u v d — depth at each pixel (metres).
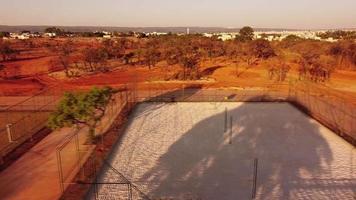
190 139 21.44
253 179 15.93
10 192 14.65
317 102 30.36
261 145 20.47
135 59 58.91
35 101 30.77
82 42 94.38
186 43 58.16
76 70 48.50
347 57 49.16
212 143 20.75
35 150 19.45
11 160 18.03
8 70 48.38
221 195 14.46
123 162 17.86
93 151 19.22
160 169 17.05
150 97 32.66
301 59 48.75
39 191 14.70
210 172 16.73
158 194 14.55
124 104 29.83
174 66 49.81
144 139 21.36
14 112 27.38
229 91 35.19
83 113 18.91
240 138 21.69
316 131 23.03
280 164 17.69
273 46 62.38
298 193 14.64
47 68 50.22
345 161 18.03
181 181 15.77
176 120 25.48
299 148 19.94
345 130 22.89
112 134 22.12
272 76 42.09
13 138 21.36
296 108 29.11
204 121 25.28
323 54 50.91
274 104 30.39
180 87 37.25
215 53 61.19
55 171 16.67
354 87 36.22
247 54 56.56
